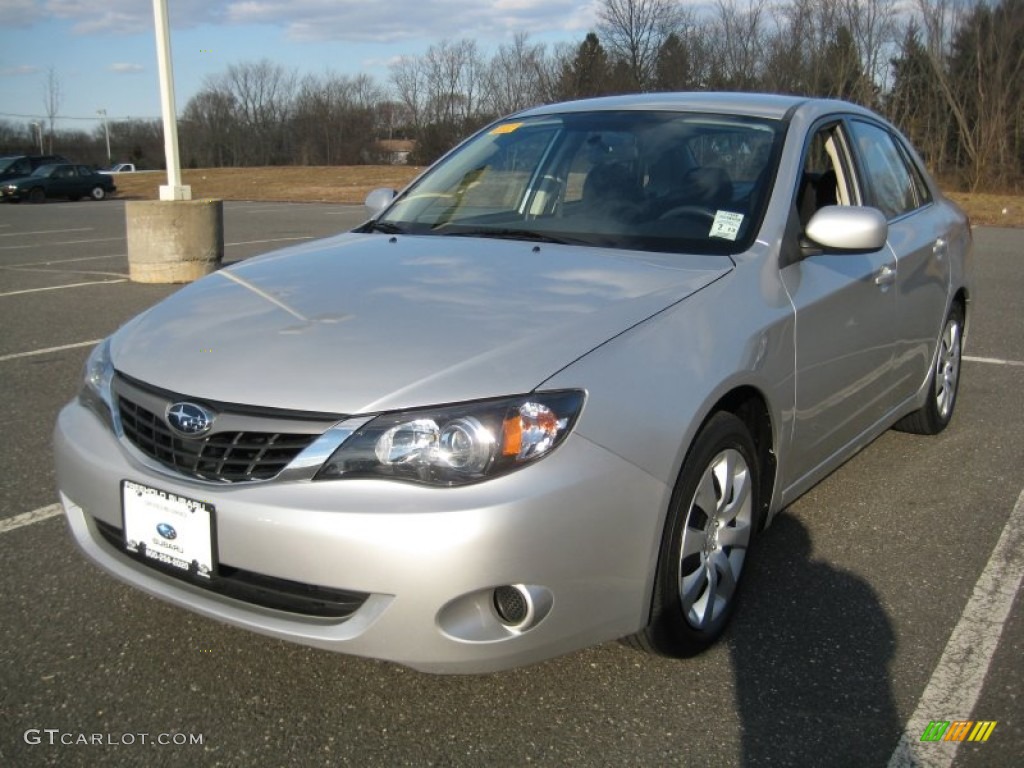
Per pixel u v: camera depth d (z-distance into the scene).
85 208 27.09
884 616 3.12
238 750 2.42
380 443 2.27
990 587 3.33
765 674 2.77
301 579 2.26
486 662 2.29
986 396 5.80
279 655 2.84
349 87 64.06
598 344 2.50
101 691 2.65
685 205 3.38
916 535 3.77
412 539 2.18
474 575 2.21
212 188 36.00
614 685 2.71
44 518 3.76
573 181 3.64
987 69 31.00
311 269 3.17
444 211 3.76
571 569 2.32
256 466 2.35
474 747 2.44
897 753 2.43
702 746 2.45
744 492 2.94
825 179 3.80
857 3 34.00
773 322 2.96
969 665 2.84
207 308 2.91
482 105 50.69
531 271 2.97
